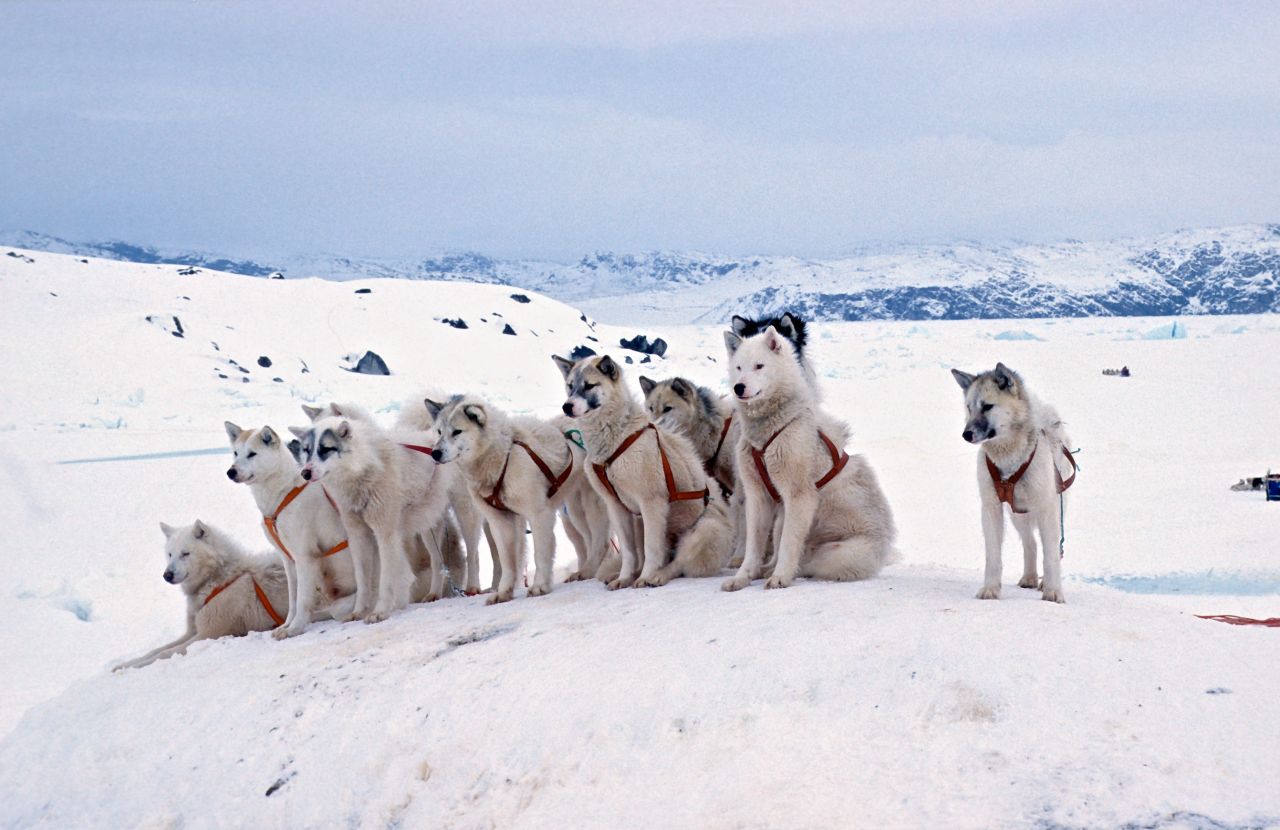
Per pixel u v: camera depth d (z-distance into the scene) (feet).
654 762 12.23
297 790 14.37
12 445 81.20
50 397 104.12
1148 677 12.12
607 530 24.18
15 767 17.22
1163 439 80.33
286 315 150.30
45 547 48.32
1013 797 10.28
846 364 165.17
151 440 86.33
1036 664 12.53
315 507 22.09
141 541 49.57
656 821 11.22
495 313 168.35
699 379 138.62
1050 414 18.78
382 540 21.79
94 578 43.27
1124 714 11.41
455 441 20.90
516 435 21.90
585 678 14.23
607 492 21.13
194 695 17.62
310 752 14.90
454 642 17.33
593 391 20.51
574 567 26.35
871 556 19.27
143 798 15.44
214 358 124.67
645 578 20.71
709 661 13.83
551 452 22.40
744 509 22.90
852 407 111.96
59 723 18.11
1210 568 34.04
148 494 60.23
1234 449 73.15
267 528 22.43
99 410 101.04
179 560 23.56
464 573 26.61
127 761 16.34
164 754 16.15
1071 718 11.44
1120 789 10.17
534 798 12.48
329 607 23.24
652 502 20.76
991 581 16.57
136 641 35.45
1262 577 32.19
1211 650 12.98
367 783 14.01
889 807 10.44
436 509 23.67
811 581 19.08
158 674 19.52
